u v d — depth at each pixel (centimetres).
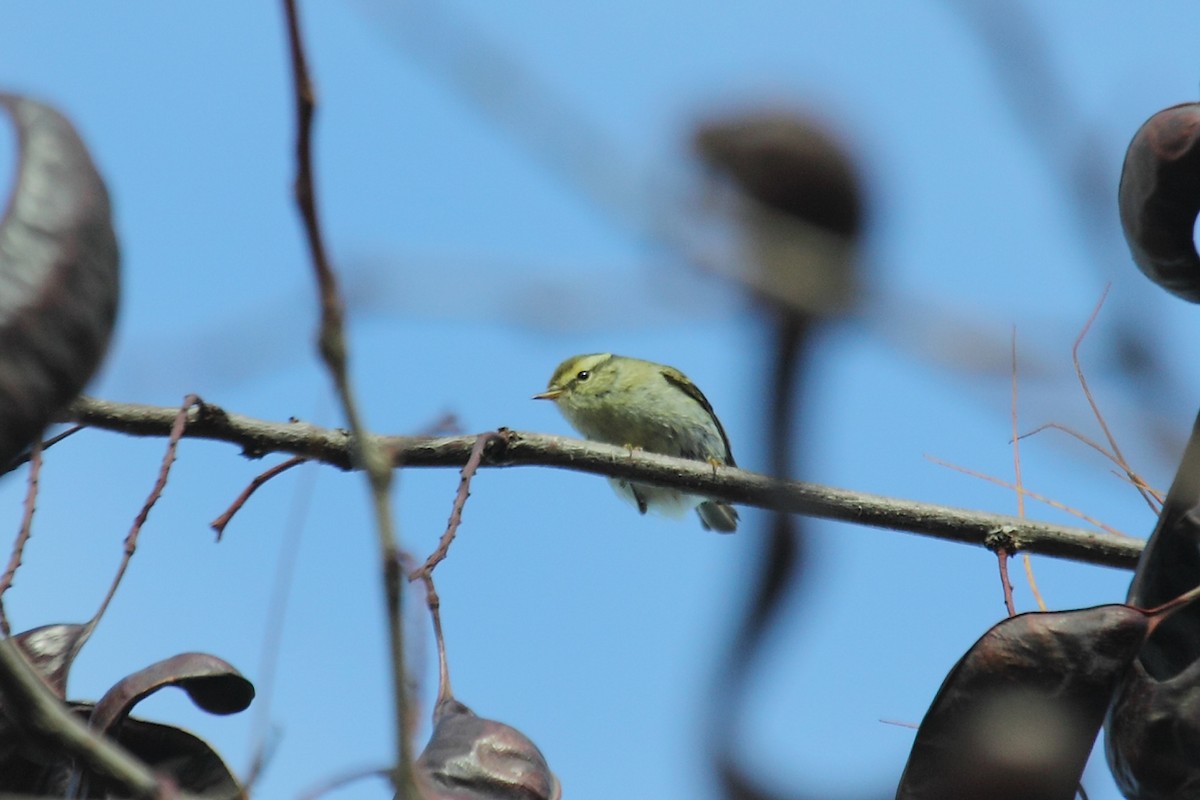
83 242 417
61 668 685
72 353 410
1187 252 646
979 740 617
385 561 418
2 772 623
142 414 999
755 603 220
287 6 325
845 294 197
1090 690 623
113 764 477
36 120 434
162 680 663
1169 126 634
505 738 666
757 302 199
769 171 195
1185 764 619
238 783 673
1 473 406
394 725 442
